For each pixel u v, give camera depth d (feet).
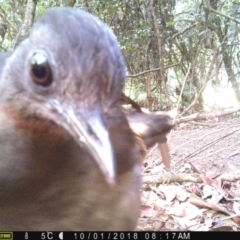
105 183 0.50
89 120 0.43
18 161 0.46
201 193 1.10
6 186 0.47
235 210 1.04
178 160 1.30
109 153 0.42
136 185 0.55
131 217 0.54
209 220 0.98
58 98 0.44
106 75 0.44
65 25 0.43
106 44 0.44
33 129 0.46
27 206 0.49
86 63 0.43
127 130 0.53
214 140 1.35
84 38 0.43
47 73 0.43
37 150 0.46
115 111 0.49
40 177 0.47
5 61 0.54
